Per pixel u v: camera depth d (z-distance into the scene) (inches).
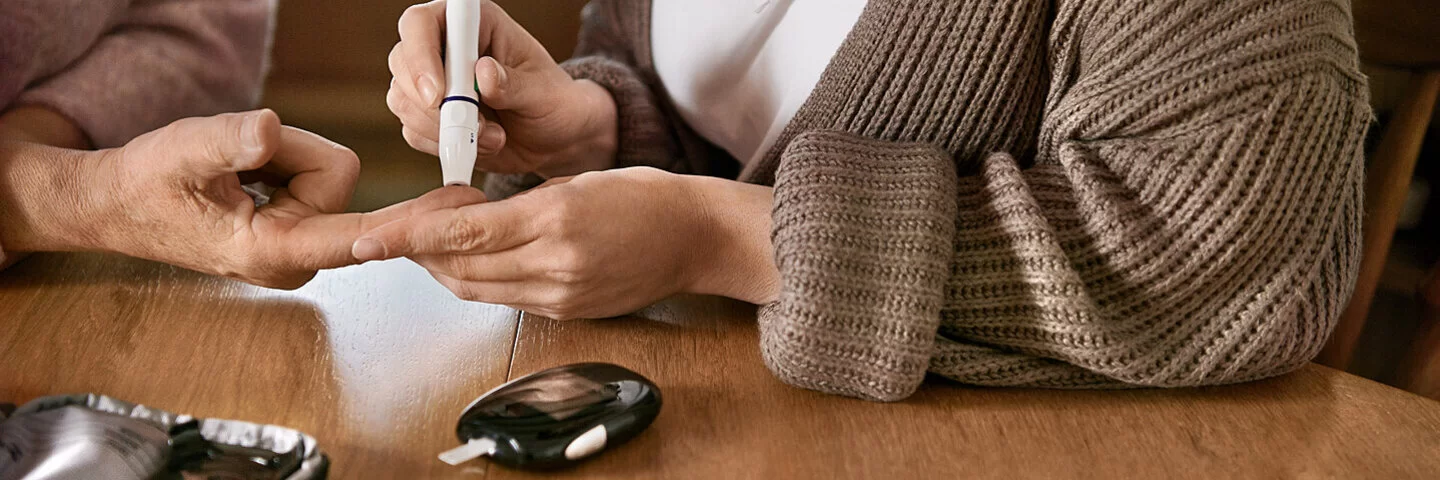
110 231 19.8
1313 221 18.5
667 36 28.2
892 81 20.9
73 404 15.4
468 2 21.7
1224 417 18.5
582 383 16.4
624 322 21.1
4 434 14.3
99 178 19.0
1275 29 17.9
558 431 15.4
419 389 17.8
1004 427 17.6
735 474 15.6
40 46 20.7
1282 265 18.4
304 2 39.9
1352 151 19.0
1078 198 18.6
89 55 22.5
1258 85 17.9
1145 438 17.5
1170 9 18.1
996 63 19.9
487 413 15.6
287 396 17.3
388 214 19.1
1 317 19.6
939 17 20.1
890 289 17.6
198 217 18.7
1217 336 18.6
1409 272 33.2
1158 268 18.0
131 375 17.6
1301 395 19.7
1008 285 18.3
